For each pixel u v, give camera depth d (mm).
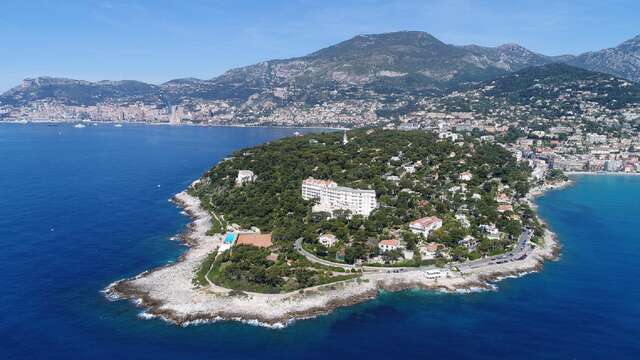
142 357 196125
